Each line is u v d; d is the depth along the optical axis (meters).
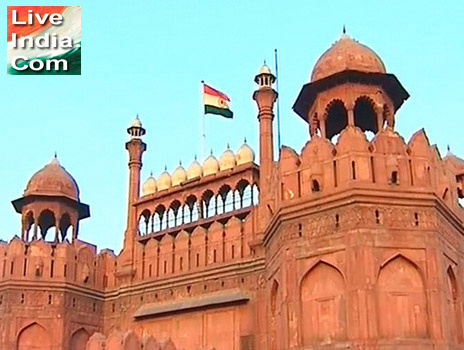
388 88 18.97
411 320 14.88
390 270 15.27
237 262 21.12
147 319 22.75
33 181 25.53
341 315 15.07
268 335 18.75
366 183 15.76
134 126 26.97
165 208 25.22
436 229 15.74
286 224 16.64
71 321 23.05
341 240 15.52
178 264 22.83
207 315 21.25
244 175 23.55
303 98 19.47
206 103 26.83
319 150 16.73
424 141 16.62
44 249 23.52
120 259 24.69
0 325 22.33
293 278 16.06
